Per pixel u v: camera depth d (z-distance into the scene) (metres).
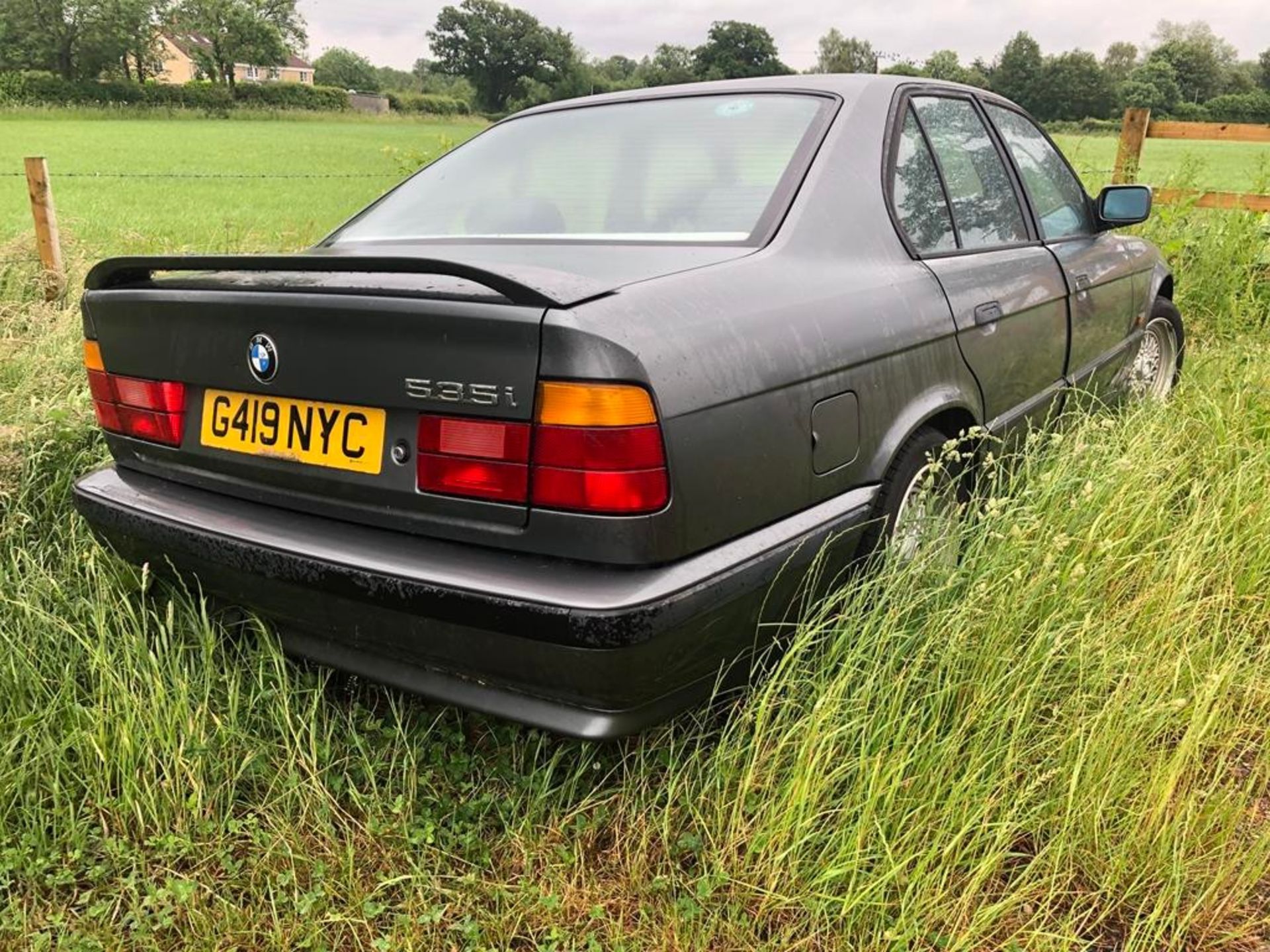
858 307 2.35
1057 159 3.99
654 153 2.71
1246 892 1.94
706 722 2.24
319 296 2.03
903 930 1.83
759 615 2.05
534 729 2.23
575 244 2.43
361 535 2.05
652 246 2.35
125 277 2.50
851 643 2.23
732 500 1.96
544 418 1.79
